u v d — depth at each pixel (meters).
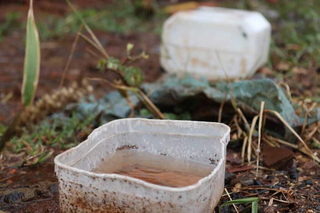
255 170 2.45
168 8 6.23
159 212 1.61
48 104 3.23
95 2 7.00
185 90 2.86
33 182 2.39
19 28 5.92
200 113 2.86
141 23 6.28
